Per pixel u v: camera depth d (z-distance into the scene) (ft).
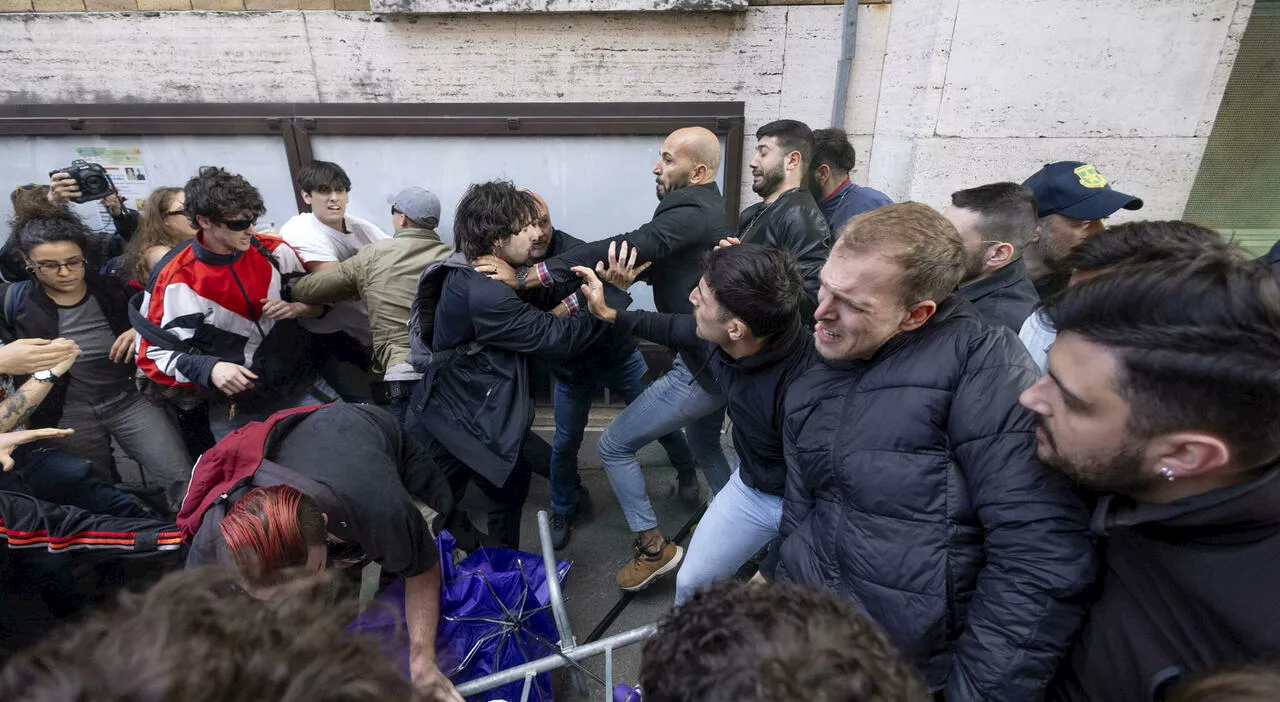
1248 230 12.80
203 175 7.16
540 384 8.00
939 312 3.99
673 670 1.86
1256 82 11.58
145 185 11.20
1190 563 2.48
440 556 6.08
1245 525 2.32
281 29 10.49
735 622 1.85
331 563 4.81
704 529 6.35
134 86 10.82
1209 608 2.42
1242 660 2.33
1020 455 3.35
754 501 6.03
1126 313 2.40
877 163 11.53
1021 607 3.22
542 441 8.29
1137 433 2.44
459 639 5.66
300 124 10.66
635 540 8.10
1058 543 3.15
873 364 4.04
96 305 7.98
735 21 10.43
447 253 8.70
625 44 10.59
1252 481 2.31
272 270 8.21
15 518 5.68
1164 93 9.78
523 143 10.90
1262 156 12.16
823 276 3.89
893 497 3.79
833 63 10.75
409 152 10.98
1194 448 2.33
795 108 11.05
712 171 7.89
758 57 10.69
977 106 9.98
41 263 7.25
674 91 10.89
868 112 11.30
